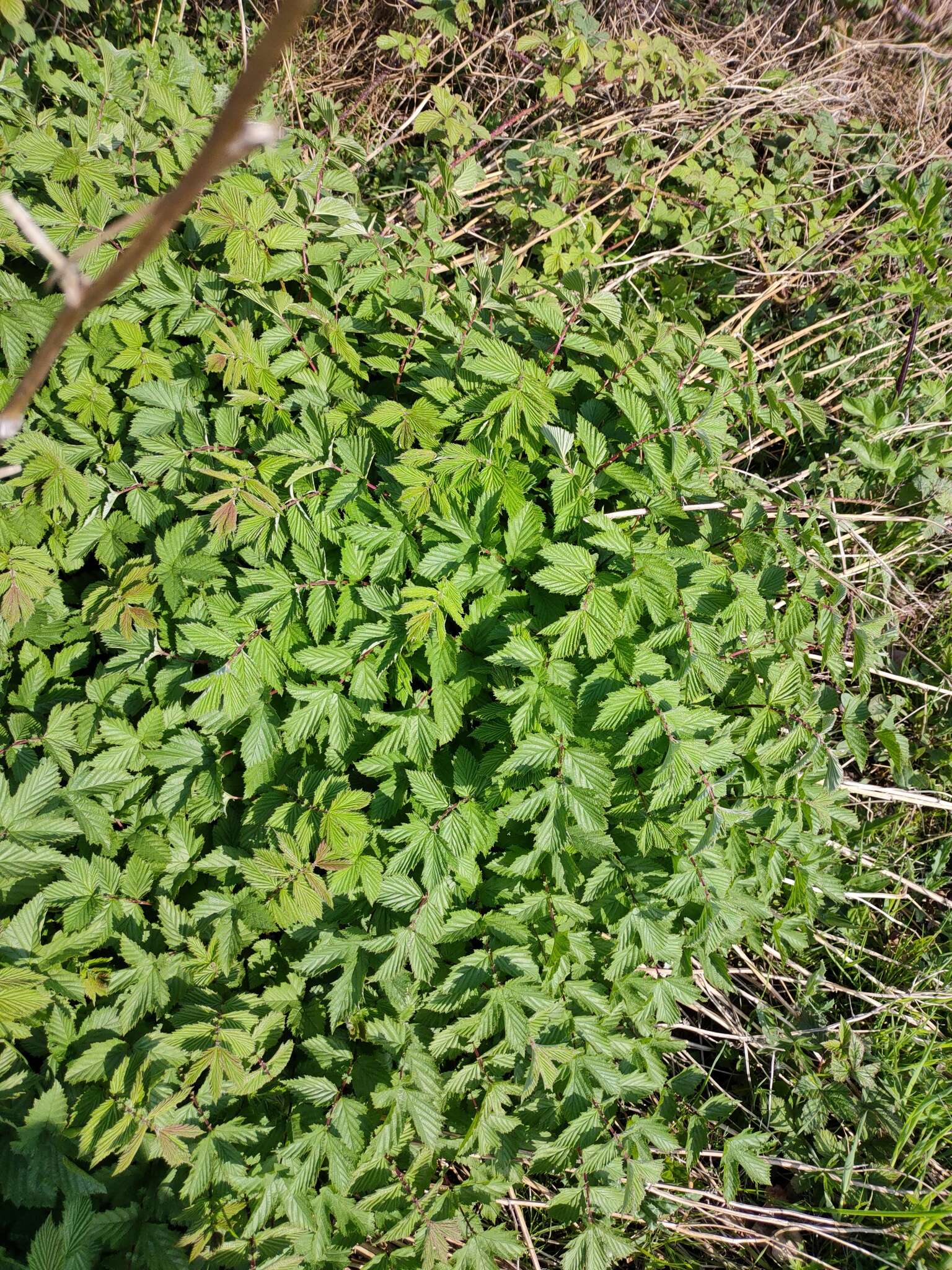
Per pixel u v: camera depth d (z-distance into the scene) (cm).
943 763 359
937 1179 280
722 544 247
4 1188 179
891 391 400
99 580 239
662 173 427
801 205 423
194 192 60
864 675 252
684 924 244
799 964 324
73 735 212
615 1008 237
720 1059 304
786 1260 269
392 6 456
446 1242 218
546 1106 224
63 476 221
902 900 340
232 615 221
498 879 230
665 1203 256
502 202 398
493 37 438
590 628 209
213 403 256
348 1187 201
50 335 72
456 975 214
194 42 409
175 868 219
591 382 247
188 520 230
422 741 215
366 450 231
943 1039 310
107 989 204
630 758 210
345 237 271
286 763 226
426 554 221
